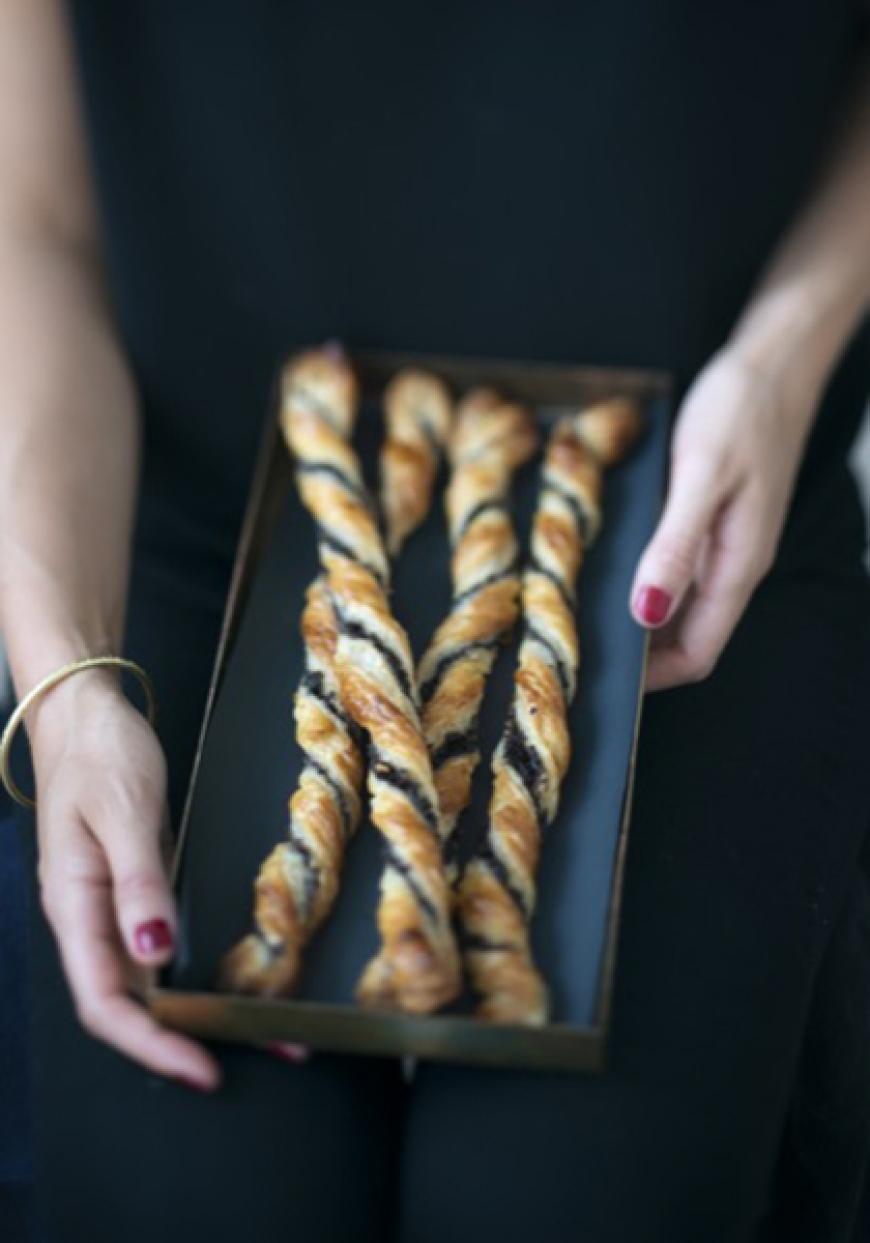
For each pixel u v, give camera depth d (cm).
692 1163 76
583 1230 75
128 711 82
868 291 100
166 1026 73
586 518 93
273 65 93
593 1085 77
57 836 77
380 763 79
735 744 88
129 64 94
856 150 101
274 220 98
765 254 101
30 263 95
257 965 73
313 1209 75
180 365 101
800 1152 87
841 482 102
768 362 96
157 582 96
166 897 73
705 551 91
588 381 99
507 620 88
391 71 94
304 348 102
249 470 101
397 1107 81
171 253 99
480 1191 75
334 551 90
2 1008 87
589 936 76
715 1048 78
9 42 93
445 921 74
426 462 96
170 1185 75
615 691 86
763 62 93
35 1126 78
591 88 94
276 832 79
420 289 101
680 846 84
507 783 80
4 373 93
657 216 98
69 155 96
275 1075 77
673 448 95
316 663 85
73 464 91
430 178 97
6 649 86
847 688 92
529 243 99
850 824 88
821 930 83
